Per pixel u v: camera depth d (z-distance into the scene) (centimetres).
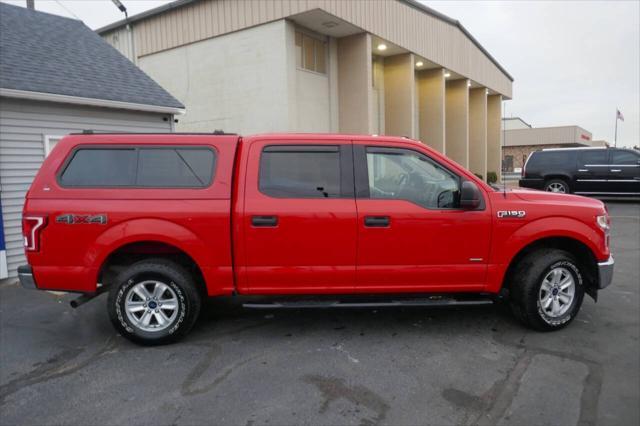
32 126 726
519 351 392
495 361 373
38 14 1059
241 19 1357
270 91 1327
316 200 405
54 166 404
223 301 536
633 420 290
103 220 393
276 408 307
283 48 1293
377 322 464
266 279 406
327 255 405
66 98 746
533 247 444
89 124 805
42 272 396
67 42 996
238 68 1381
